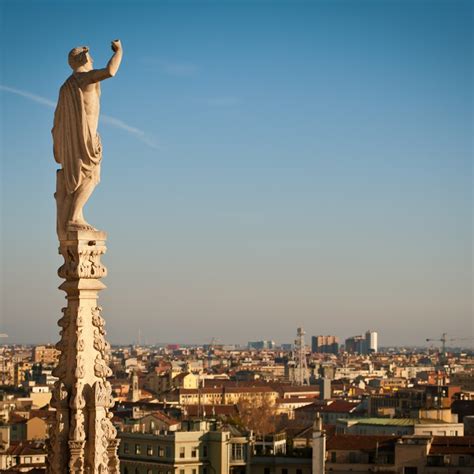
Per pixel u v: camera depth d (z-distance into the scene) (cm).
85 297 2247
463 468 16850
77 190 2239
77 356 2216
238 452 17450
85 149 2227
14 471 13950
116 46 2217
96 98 2244
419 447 17025
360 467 17312
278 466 17362
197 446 17250
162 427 18088
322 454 16950
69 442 2170
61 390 2197
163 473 17100
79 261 2227
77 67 2256
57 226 2252
